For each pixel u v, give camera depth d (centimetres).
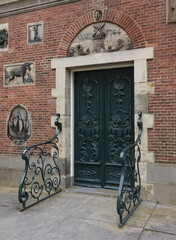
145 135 454
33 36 561
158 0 451
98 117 528
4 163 588
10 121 584
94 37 502
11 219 376
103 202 446
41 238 316
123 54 473
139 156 435
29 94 563
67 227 347
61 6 532
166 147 440
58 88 531
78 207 423
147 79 456
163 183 441
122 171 360
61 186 527
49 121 541
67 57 525
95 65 509
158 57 448
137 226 348
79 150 546
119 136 507
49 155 539
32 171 554
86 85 539
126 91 502
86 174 539
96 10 499
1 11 590
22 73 571
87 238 315
